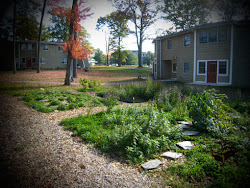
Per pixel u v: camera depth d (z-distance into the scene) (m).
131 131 4.62
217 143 4.53
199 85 17.47
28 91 13.30
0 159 3.80
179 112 7.30
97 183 3.20
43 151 4.31
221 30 17.34
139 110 6.95
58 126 6.26
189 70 20.55
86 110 8.60
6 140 4.83
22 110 8.21
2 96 11.38
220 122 5.24
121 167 3.79
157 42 25.30
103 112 7.40
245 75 16.36
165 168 3.75
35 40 39.59
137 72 34.50
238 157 3.62
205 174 3.39
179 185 3.12
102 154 4.33
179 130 5.43
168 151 4.50
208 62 18.61
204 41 18.75
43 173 3.40
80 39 18.23
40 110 8.27
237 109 8.03
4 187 2.93
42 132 5.60
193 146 4.65
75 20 16.70
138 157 4.12
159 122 5.27
